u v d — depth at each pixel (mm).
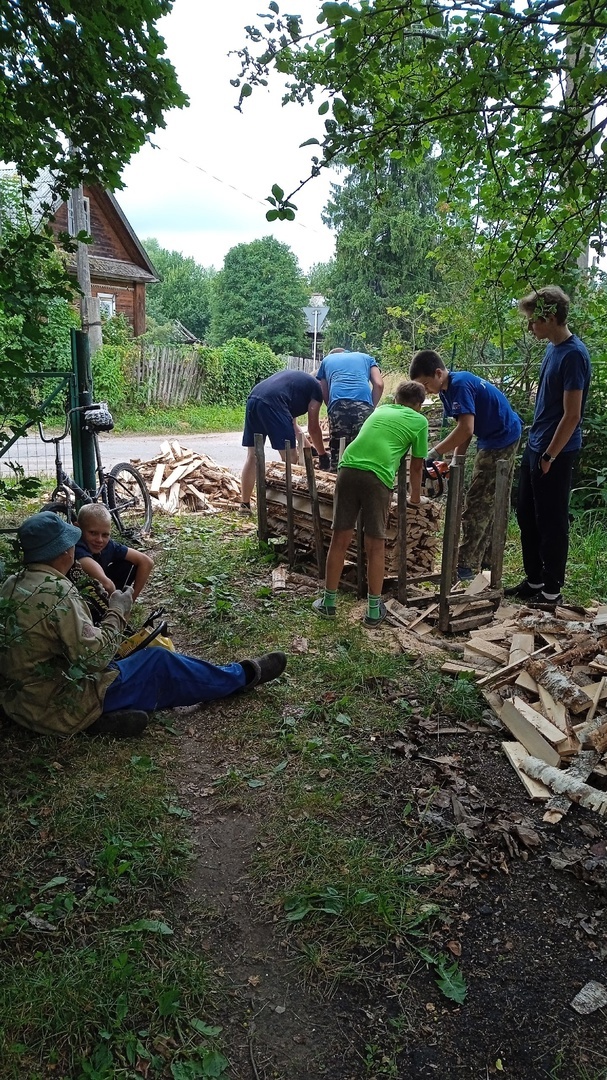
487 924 2395
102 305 25516
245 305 49875
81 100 3258
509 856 2709
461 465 4418
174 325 33312
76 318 15836
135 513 7746
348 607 5109
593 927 2383
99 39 3064
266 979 2170
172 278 70062
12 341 3363
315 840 2727
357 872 2564
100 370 18328
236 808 2955
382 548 4648
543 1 2330
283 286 50156
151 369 20484
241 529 7172
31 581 3150
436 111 2717
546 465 4680
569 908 2471
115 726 3334
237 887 2533
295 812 2910
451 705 3729
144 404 20109
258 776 3172
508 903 2484
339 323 32750
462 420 5086
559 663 3863
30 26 3084
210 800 3014
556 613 4723
